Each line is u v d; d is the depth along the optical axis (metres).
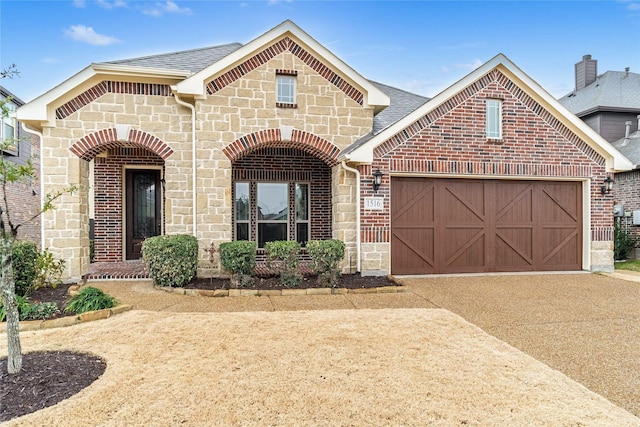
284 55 9.40
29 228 15.47
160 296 7.40
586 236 10.63
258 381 3.73
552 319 6.20
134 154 11.76
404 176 9.76
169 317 5.85
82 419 3.05
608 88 18.81
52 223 8.61
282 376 3.85
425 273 9.93
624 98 18.31
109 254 11.69
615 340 5.24
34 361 4.22
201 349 4.57
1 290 3.99
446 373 3.97
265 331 5.25
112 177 11.71
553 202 10.62
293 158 12.09
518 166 10.08
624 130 17.84
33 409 3.24
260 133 9.24
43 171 8.59
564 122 10.30
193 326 5.42
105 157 11.60
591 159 10.53
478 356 4.46
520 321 6.08
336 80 9.66
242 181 11.93
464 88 9.74
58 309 6.07
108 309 5.97
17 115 8.32
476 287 8.51
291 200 12.14
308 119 9.49
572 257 10.70
